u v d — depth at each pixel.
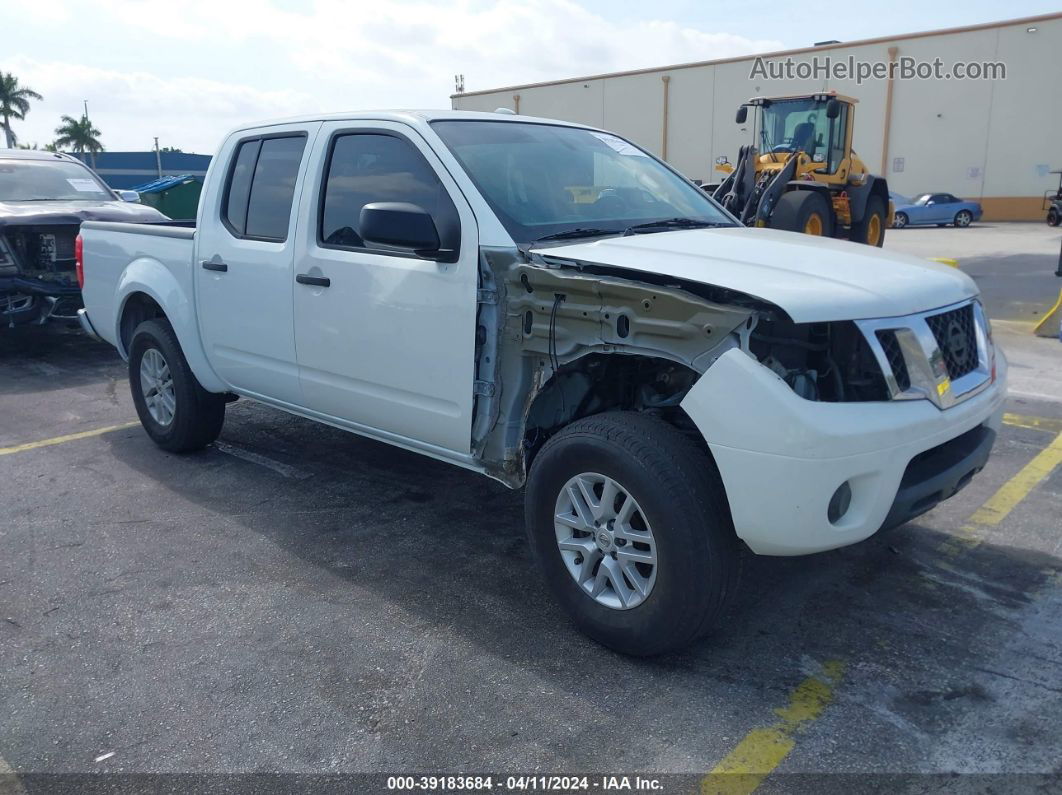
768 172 15.48
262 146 4.89
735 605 3.77
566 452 3.35
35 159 10.23
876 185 17.23
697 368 3.05
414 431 4.08
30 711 3.08
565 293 3.35
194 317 5.28
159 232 5.50
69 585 4.02
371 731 2.95
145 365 5.86
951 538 4.38
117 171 54.78
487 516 4.80
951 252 20.11
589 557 3.40
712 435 3.00
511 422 3.66
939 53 36.09
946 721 2.95
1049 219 31.42
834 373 3.10
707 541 3.05
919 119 37.12
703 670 3.28
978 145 35.91
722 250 3.54
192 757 2.83
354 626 3.63
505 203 3.77
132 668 3.34
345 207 4.30
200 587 3.99
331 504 4.99
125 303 5.88
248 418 6.75
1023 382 7.41
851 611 3.70
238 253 4.84
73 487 5.29
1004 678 3.19
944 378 3.23
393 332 3.99
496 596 3.89
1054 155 34.28
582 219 3.95
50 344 9.83
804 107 16.50
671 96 42.84
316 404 4.61
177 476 5.46
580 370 3.67
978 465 3.46
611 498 3.28
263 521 4.75
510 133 4.29
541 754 2.82
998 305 11.46
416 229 3.58
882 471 3.00
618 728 2.94
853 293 3.08
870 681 3.19
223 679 3.26
